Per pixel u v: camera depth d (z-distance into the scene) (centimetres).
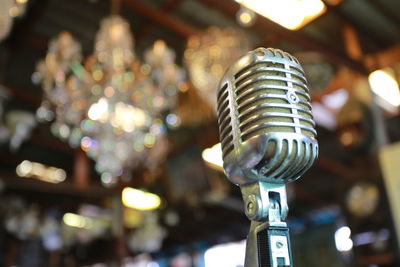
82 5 491
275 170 78
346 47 486
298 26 420
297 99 80
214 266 1187
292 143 77
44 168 777
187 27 520
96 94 492
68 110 499
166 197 852
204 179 743
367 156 577
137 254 1296
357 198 559
